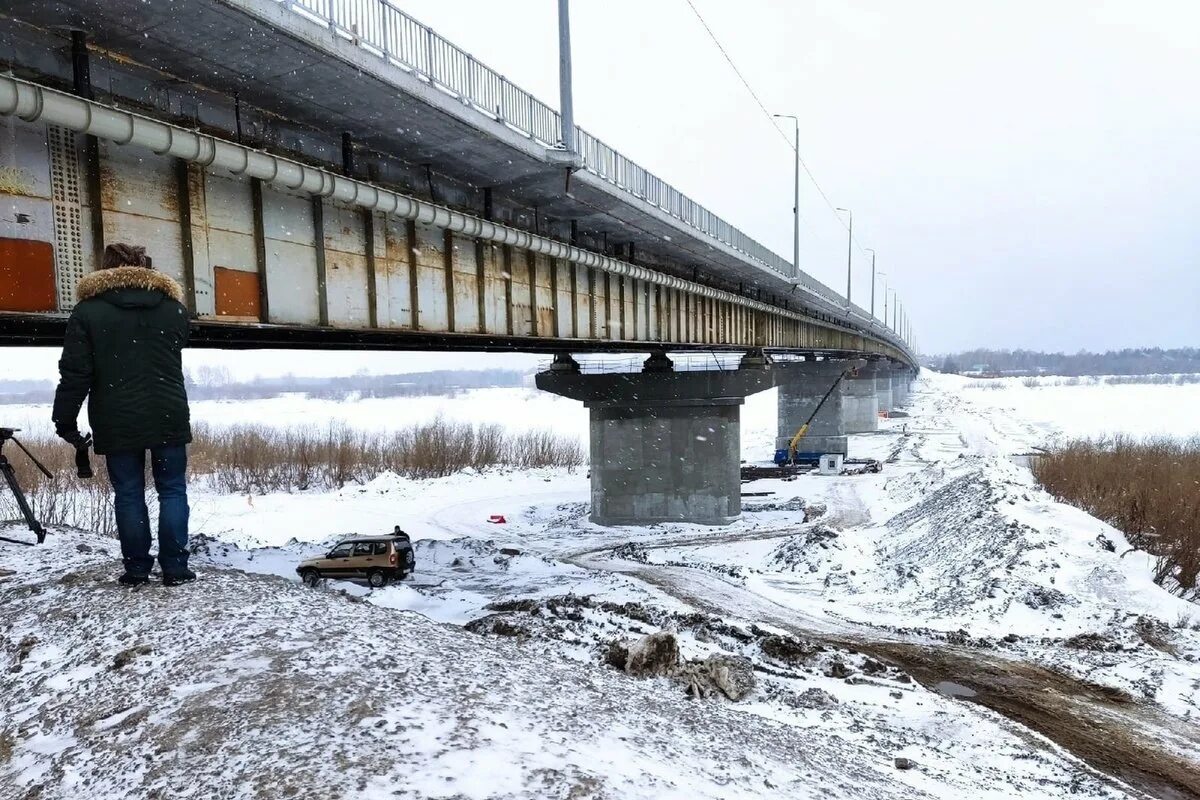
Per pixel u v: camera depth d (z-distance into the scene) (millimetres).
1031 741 10570
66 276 10180
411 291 16672
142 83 11523
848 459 61656
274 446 61750
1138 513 27266
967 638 16688
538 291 22047
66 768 4156
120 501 6684
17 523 12609
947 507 30203
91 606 6441
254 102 12969
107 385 6223
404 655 5309
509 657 6273
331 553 21422
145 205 11164
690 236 26953
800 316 52281
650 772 3998
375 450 63812
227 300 12406
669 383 37625
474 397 189250
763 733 6602
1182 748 11250
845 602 21031
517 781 3457
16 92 8492
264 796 3338
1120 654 15422
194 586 6824
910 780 7523
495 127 15555
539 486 53312
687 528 36469
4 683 5562
